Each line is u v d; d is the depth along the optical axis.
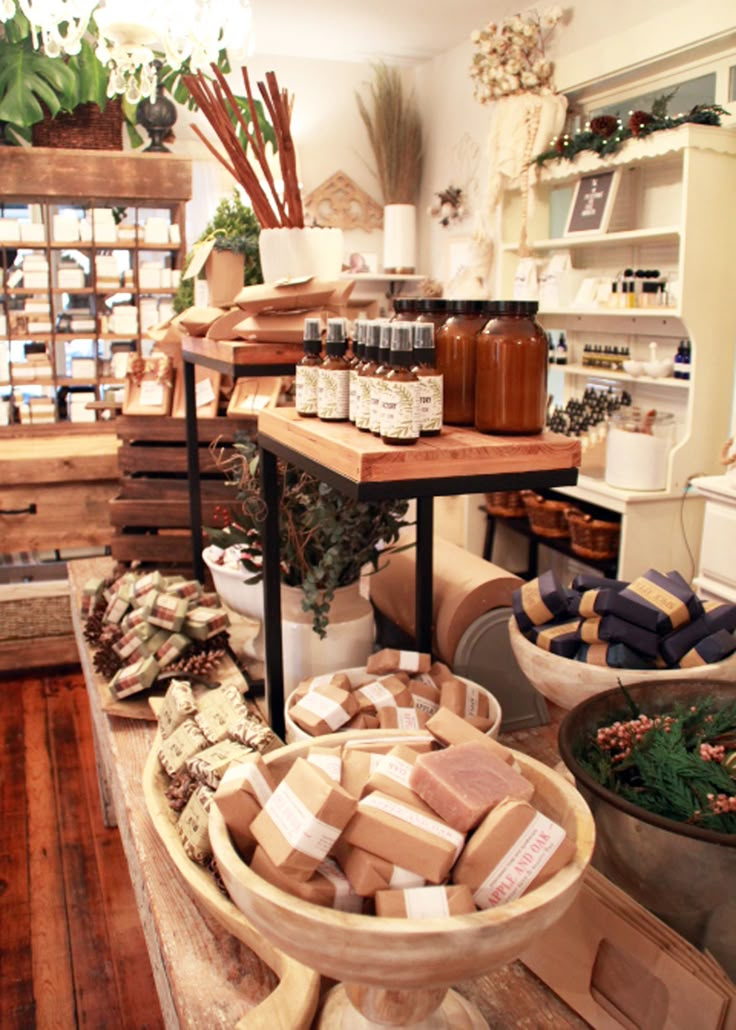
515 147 4.33
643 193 4.15
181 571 2.76
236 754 1.32
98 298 5.30
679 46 3.70
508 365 1.16
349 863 0.84
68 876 2.65
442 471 1.11
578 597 1.41
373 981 0.74
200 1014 1.02
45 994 2.20
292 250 1.86
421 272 6.40
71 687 3.95
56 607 3.93
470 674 1.71
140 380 2.76
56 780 3.18
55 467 3.62
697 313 3.51
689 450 3.65
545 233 4.62
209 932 1.16
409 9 4.96
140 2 2.54
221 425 2.70
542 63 4.36
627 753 1.09
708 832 0.92
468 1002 0.99
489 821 0.83
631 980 0.98
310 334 1.40
